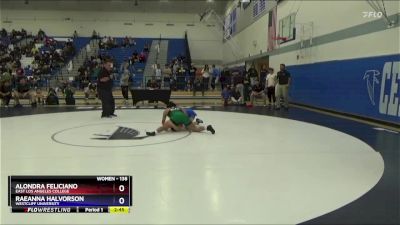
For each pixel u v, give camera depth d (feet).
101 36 92.73
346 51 32.63
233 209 10.32
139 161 15.61
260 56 60.54
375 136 22.04
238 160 15.92
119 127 25.41
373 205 10.68
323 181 12.96
